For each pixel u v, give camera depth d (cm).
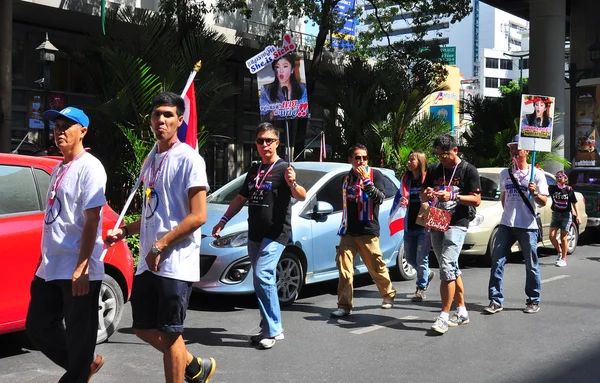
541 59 2333
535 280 711
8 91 1188
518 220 704
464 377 487
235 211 579
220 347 570
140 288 374
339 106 1684
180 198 371
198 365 410
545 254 1265
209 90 1120
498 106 2047
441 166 628
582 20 3034
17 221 506
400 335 615
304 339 598
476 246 1039
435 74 1972
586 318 689
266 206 558
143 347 568
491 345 579
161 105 376
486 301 779
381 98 1677
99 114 1030
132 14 1127
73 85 1816
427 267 784
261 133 564
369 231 689
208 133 1129
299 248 751
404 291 840
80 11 1584
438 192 608
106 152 1080
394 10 2186
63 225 380
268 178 561
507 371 502
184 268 367
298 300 784
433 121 1641
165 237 359
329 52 2212
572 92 2405
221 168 2198
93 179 379
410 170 772
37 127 1716
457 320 657
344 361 528
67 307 379
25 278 505
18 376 483
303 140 1800
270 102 696
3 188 509
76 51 1170
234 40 1942
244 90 2284
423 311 724
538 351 559
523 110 699
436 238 629
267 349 564
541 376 490
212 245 696
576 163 3011
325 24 1845
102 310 569
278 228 561
